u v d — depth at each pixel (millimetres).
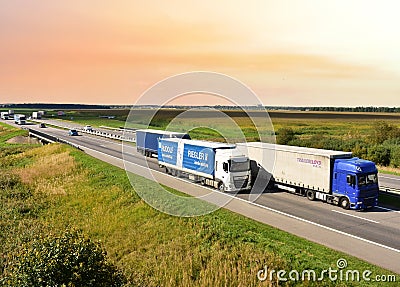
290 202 23969
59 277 10820
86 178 32062
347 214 21281
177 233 18688
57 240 11812
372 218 20562
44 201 27234
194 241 17547
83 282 11078
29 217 23938
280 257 14602
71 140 63875
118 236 19953
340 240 16969
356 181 21828
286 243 16156
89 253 11789
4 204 26250
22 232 20766
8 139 79812
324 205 23359
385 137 52844
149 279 15062
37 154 49688
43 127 99625
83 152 45781
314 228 18672
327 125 96125
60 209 25453
